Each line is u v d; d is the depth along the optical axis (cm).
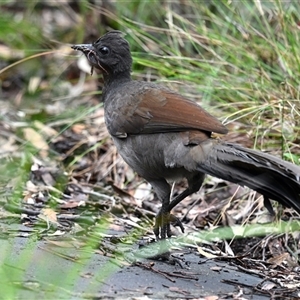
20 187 1205
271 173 842
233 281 911
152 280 874
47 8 1908
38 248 929
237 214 1196
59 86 1705
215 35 1412
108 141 1425
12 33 1808
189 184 962
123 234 1059
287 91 1262
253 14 1384
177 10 1619
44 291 796
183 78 1353
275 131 1246
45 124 1516
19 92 1716
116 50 1058
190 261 982
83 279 844
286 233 1112
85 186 1311
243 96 1298
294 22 1340
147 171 977
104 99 1071
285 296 880
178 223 978
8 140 1452
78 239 979
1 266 845
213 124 900
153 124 941
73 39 1792
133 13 1680
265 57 1362
